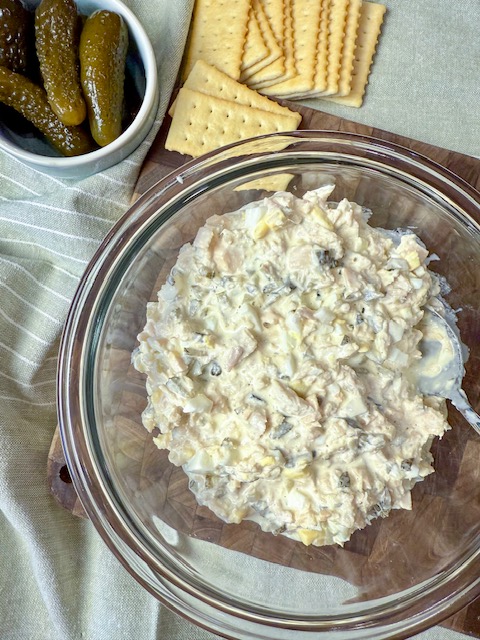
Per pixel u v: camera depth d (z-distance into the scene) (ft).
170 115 0.99
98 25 0.88
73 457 0.83
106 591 1.05
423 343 0.84
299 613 0.85
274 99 1.01
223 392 0.77
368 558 0.88
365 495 0.78
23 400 1.02
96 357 0.86
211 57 1.00
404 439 0.80
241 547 0.88
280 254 0.77
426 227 0.90
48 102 0.89
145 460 0.87
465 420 0.88
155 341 0.79
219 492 0.81
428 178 0.88
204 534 0.88
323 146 0.87
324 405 0.76
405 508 0.82
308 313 0.76
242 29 1.00
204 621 0.83
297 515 0.78
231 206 0.91
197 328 0.78
